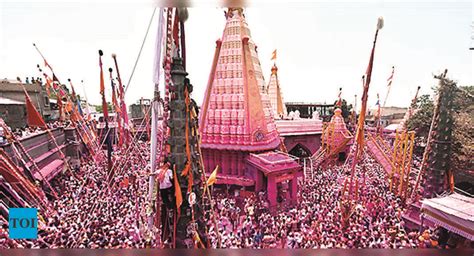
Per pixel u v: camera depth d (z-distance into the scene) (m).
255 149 22.92
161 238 8.41
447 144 16.30
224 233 13.68
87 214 14.61
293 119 39.69
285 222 15.30
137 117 48.69
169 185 7.89
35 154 22.14
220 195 22.89
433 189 16.45
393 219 16.08
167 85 8.01
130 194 18.19
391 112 53.91
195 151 8.65
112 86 22.47
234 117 23.83
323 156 33.84
